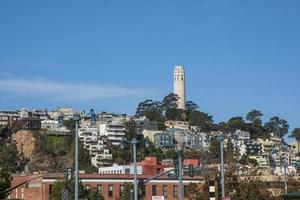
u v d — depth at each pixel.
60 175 132.38
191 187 99.94
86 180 126.81
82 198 107.31
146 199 127.81
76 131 61.34
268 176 124.88
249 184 89.94
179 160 70.81
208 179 91.38
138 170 139.00
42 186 124.12
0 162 104.88
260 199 89.44
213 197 76.19
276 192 101.38
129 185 115.69
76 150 60.94
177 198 130.25
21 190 128.38
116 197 120.75
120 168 155.00
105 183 127.62
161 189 129.75
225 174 90.25
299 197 50.09
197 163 139.12
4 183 89.00
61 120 94.56
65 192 64.94
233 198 87.94
